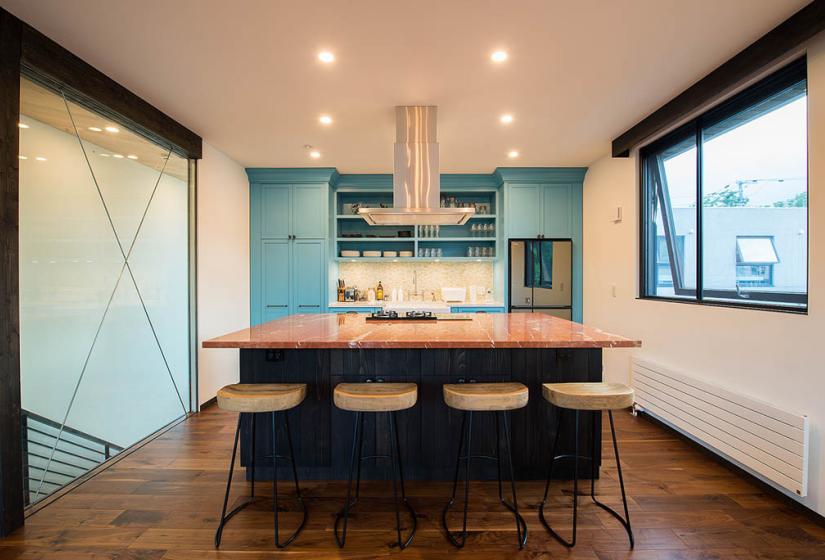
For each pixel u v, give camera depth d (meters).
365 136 3.62
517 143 3.82
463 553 1.74
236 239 4.47
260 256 4.82
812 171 1.96
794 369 2.05
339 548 1.78
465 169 4.77
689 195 3.07
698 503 2.12
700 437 2.64
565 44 2.18
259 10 1.88
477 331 2.33
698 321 2.78
